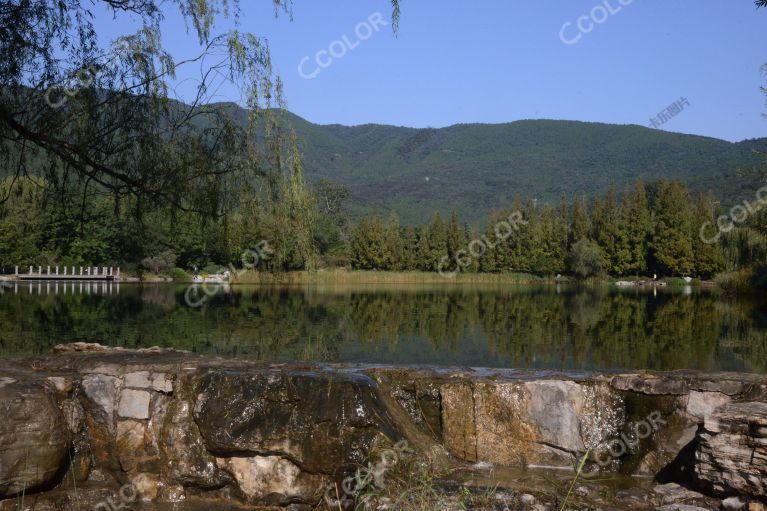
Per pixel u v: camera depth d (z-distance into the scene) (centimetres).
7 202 906
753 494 508
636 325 1898
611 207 6675
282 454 595
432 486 558
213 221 878
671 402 633
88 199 887
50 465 581
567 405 645
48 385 613
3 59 787
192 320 1853
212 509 592
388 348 1324
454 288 4691
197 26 835
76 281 3759
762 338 1552
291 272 3481
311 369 677
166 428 624
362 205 10944
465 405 656
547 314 2295
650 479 607
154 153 830
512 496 541
